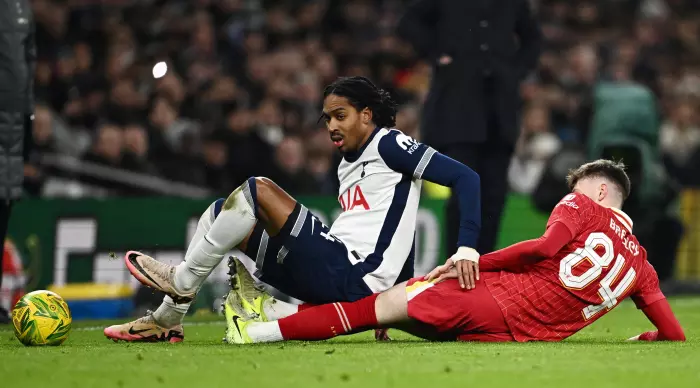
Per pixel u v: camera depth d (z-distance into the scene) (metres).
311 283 14.96
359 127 15.46
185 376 10.87
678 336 15.84
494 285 15.09
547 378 10.71
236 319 15.04
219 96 40.53
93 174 35.56
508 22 26.69
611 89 32.38
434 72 26.86
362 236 15.27
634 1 55.00
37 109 36.72
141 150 36.53
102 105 39.53
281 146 38.19
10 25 22.00
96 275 32.00
